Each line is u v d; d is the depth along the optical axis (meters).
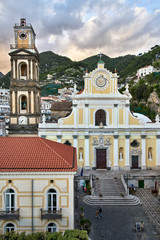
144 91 104.19
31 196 20.94
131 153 41.84
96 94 41.41
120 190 34.34
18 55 42.12
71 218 21.19
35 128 43.12
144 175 37.62
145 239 23.44
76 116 41.16
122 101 41.69
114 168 41.53
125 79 174.50
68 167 20.78
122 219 27.52
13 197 21.09
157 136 41.69
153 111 94.12
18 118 43.25
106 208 30.41
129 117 41.91
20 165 20.72
